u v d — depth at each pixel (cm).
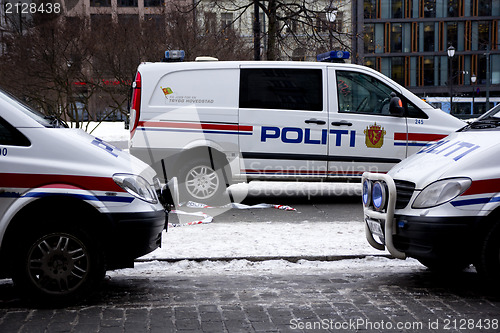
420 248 470
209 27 2097
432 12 6144
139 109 923
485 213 456
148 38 1903
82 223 446
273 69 939
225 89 933
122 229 448
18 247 432
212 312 434
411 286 509
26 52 1817
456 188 464
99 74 1945
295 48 1972
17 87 1856
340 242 671
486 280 462
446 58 6191
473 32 6169
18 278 434
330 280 533
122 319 416
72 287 443
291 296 479
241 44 2236
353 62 2214
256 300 467
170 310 440
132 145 925
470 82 6209
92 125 3023
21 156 440
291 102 939
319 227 769
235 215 874
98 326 401
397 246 490
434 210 465
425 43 6178
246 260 598
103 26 1905
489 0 6128
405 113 955
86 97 2025
